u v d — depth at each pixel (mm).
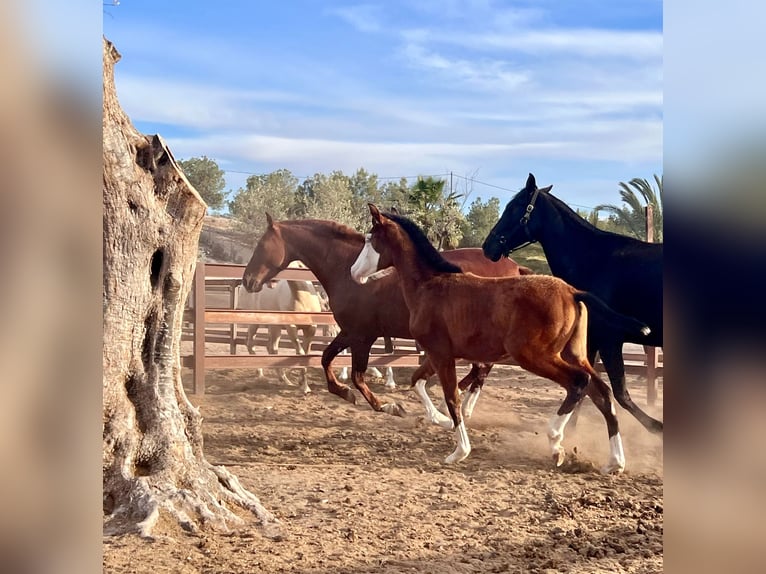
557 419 5523
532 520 4078
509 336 5543
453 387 5848
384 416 8039
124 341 3850
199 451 4043
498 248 6898
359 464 5645
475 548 3541
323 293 13664
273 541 3477
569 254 6598
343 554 3336
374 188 49844
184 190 4004
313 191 44781
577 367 5500
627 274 6293
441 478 5125
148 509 3486
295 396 9422
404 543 3568
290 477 5023
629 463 5797
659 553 3527
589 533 3852
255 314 9352
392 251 6086
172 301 4035
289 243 7938
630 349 14102
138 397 3918
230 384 10398
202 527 3529
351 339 7578
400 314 7309
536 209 6746
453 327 5754
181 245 4035
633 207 26328
